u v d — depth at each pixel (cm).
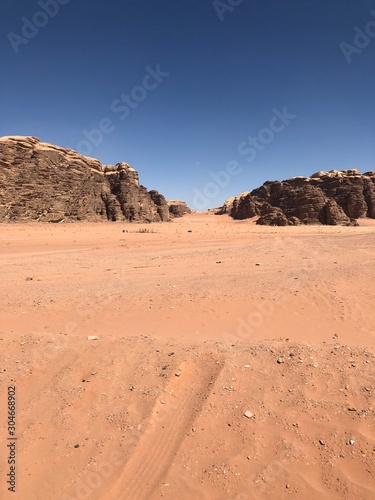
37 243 3672
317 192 10881
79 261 2152
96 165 10394
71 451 415
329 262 1630
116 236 4850
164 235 5138
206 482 357
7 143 7569
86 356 624
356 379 498
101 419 465
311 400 465
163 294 1095
